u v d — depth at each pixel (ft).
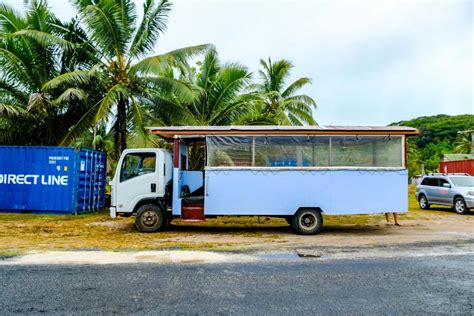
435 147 267.59
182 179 37.68
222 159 35.40
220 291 17.61
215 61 69.51
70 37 58.49
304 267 22.27
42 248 27.63
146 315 14.62
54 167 48.42
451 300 16.47
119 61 57.77
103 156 57.21
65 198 48.21
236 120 64.54
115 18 55.31
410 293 17.42
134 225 40.86
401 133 35.27
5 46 54.13
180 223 43.65
